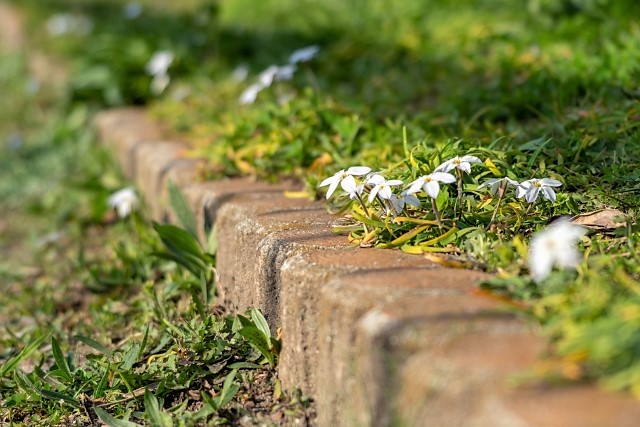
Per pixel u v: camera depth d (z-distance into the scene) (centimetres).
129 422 300
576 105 446
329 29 727
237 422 293
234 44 744
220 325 337
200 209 423
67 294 463
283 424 287
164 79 627
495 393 197
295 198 395
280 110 470
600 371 196
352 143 423
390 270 278
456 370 207
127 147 591
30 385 336
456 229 297
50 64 884
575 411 186
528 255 273
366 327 233
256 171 442
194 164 489
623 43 506
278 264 317
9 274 508
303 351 289
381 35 676
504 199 321
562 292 241
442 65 574
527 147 357
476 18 646
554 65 503
